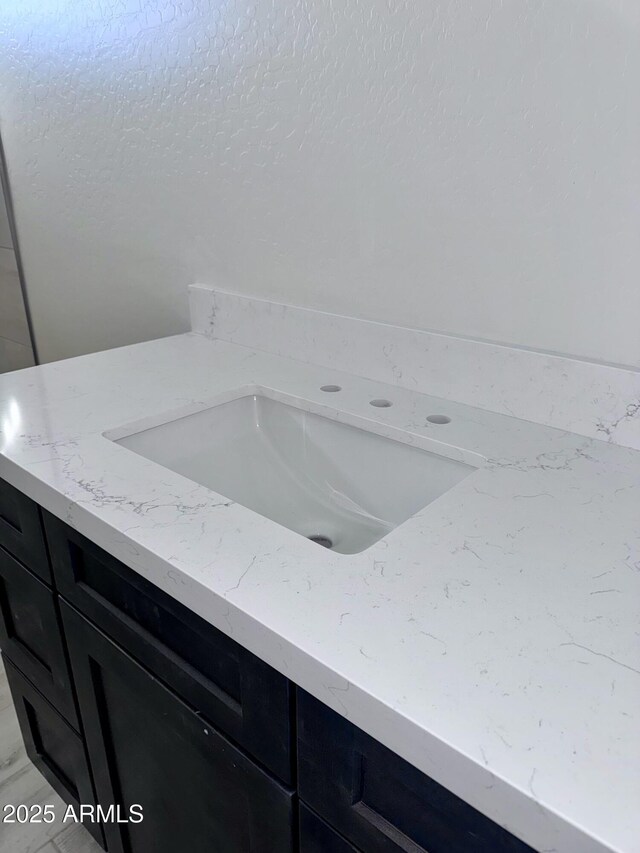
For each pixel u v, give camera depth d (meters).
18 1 1.53
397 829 0.56
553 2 0.77
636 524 0.72
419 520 0.72
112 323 1.71
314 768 0.61
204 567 0.64
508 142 0.86
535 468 0.84
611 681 0.51
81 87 1.47
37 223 1.81
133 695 0.87
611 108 0.77
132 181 1.45
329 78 1.01
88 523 0.75
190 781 0.83
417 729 0.47
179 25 1.19
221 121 1.20
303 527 1.01
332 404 1.04
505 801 0.44
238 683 0.67
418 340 1.06
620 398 0.87
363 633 0.55
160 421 1.02
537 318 0.93
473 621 0.57
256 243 1.25
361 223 1.07
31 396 1.09
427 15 0.88
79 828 1.28
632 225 0.80
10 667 1.22
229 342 1.37
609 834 0.40
